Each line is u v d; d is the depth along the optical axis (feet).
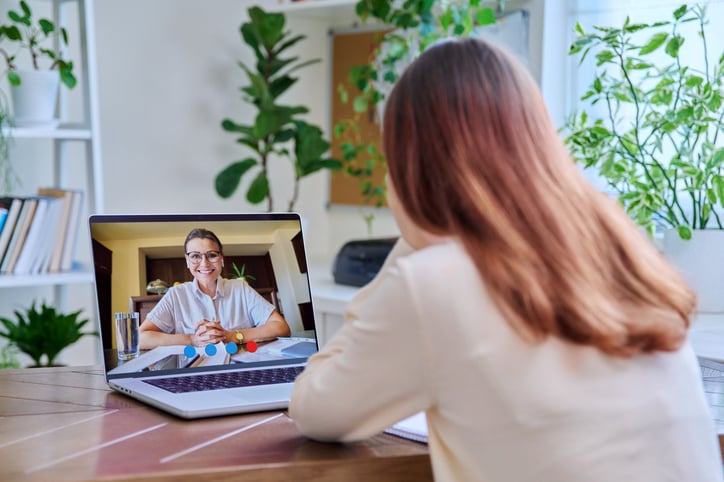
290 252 5.24
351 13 11.41
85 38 9.30
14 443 3.80
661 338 3.29
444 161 3.31
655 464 3.27
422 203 3.38
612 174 7.57
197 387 4.63
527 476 3.18
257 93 10.65
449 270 3.23
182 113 11.23
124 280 4.86
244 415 4.30
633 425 3.24
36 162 10.18
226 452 3.69
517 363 3.17
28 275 9.00
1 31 8.79
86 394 4.69
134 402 4.53
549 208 3.25
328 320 8.98
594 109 9.29
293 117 12.03
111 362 4.79
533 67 9.42
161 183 11.11
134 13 10.73
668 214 7.77
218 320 5.02
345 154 10.90
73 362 10.67
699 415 3.46
